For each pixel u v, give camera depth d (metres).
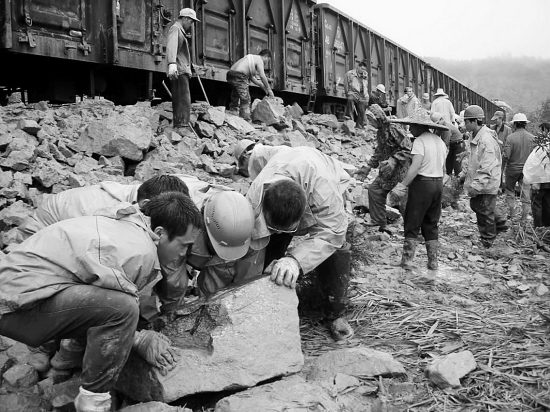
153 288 3.15
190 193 3.62
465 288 5.31
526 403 2.99
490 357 3.48
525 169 7.77
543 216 7.94
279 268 3.34
